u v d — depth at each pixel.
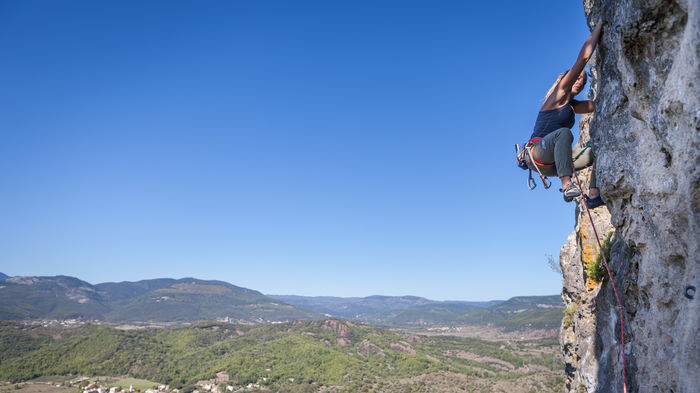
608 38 4.57
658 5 3.49
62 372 191.00
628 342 5.05
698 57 3.17
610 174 4.45
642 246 4.20
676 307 3.66
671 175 3.57
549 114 5.25
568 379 12.38
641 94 3.93
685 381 3.48
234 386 175.12
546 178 5.60
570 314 12.74
